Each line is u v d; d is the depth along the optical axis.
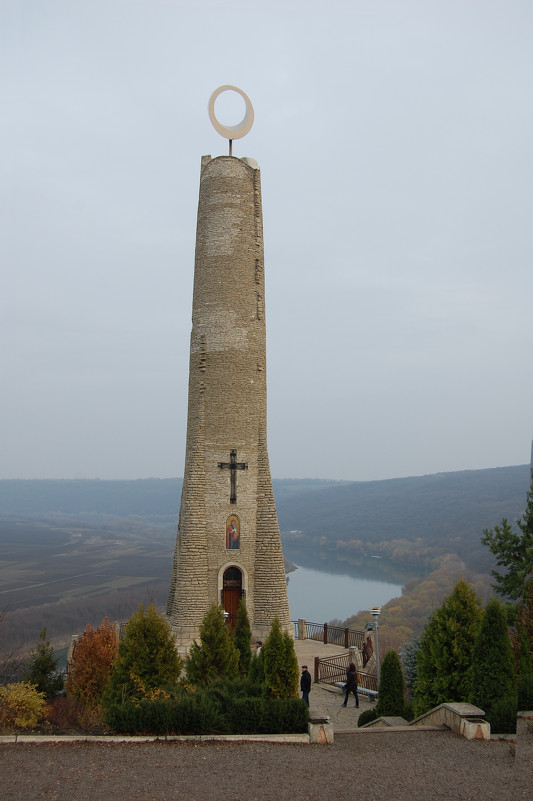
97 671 27.16
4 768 16.25
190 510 34.84
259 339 37.34
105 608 87.06
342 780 15.83
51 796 14.53
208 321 36.75
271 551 35.34
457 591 22.56
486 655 20.28
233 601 35.03
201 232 37.94
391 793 15.05
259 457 36.44
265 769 16.55
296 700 20.48
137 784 15.31
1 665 30.72
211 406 36.06
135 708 19.58
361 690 30.27
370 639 36.06
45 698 27.06
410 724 22.27
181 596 33.84
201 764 16.84
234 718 20.12
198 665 23.92
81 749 17.88
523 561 33.72
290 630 34.78
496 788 15.37
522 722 15.55
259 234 38.19
